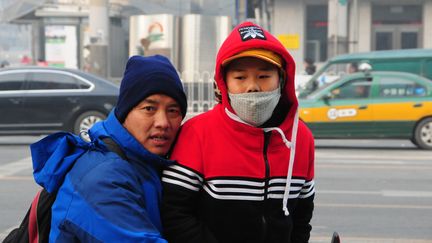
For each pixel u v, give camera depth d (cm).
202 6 2744
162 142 246
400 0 3341
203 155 247
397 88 1347
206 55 2517
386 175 1002
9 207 758
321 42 3362
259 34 245
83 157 237
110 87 1394
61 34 3100
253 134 245
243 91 246
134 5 2975
